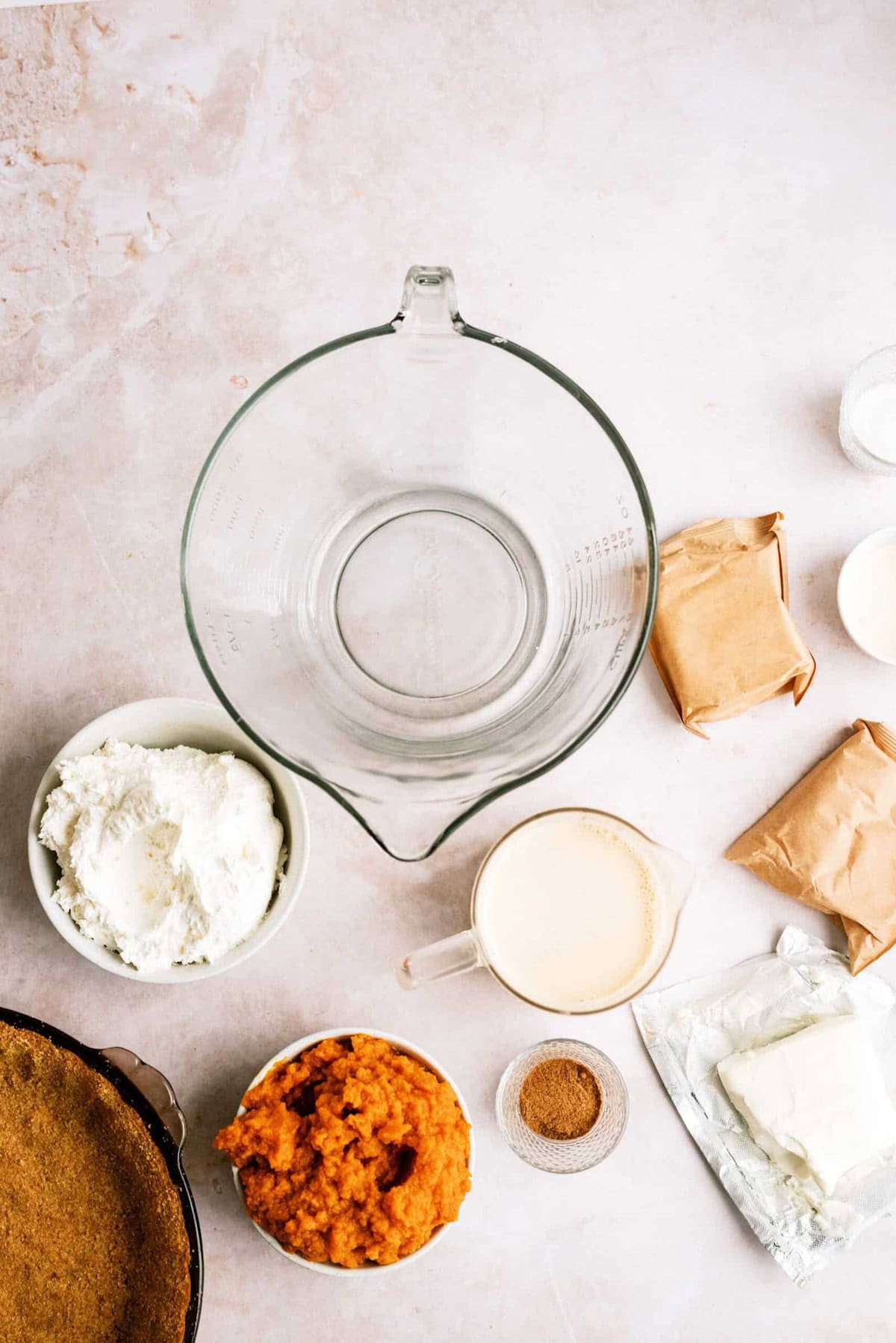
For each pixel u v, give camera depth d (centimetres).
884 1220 82
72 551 83
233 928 76
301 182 83
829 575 84
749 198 84
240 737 77
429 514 78
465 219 83
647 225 84
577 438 73
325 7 83
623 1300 81
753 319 84
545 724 72
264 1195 76
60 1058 74
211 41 83
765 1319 81
